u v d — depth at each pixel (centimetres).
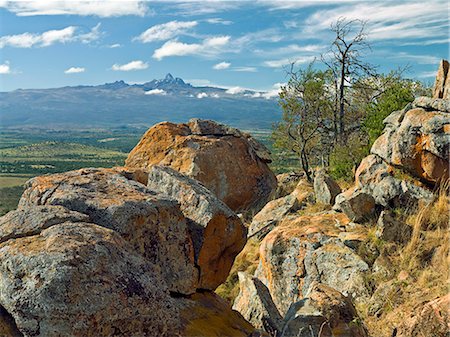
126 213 611
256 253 1411
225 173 2011
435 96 1302
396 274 929
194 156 1988
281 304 1068
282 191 2119
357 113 2627
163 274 639
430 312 689
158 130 2153
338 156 1881
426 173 1129
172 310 498
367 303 888
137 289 480
